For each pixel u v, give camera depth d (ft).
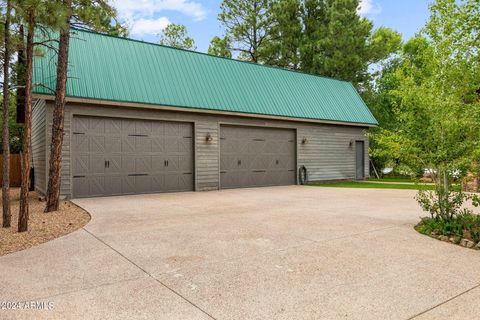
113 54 37.32
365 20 74.79
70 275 12.10
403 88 20.02
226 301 9.93
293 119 47.42
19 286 11.12
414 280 11.49
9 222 20.03
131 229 19.33
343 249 15.12
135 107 35.88
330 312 9.21
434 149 18.48
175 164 39.42
